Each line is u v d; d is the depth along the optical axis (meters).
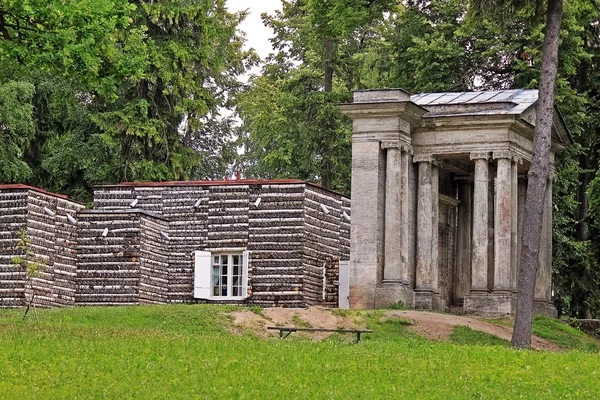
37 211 55.41
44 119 81.81
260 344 37.66
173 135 80.19
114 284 57.41
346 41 83.31
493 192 54.88
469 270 59.84
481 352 37.97
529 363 35.69
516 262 54.78
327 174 82.81
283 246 57.78
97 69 42.72
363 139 53.56
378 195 53.16
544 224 57.72
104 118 77.38
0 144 73.75
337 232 60.47
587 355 39.06
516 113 53.41
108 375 30.94
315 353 35.88
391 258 52.91
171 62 77.75
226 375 31.47
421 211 54.62
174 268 59.50
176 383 30.16
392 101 52.88
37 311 47.41
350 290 52.97
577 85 70.12
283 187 58.16
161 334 40.44
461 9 71.44
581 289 70.06
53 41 41.38
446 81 70.62
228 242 58.66
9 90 71.25
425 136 54.81
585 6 52.12
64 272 56.97
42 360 32.62
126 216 57.72
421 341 43.44
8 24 41.69
